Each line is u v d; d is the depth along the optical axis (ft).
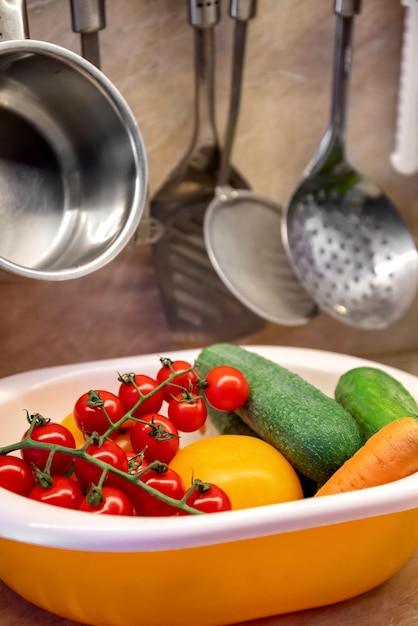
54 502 2.14
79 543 2.02
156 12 2.81
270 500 2.31
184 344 3.07
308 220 3.03
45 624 2.29
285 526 2.06
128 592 2.14
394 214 3.05
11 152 2.63
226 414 2.60
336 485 2.26
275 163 3.05
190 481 2.33
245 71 2.94
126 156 2.57
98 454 2.20
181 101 2.90
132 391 2.40
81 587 2.14
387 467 2.24
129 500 2.23
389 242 3.06
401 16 3.00
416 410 2.45
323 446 2.33
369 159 3.12
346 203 3.06
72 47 2.77
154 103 2.89
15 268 2.39
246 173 3.04
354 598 2.35
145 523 2.03
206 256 3.00
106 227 2.59
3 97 2.56
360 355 3.29
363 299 3.04
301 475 2.48
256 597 2.20
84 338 3.01
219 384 2.42
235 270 2.98
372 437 2.29
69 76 2.48
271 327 3.19
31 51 2.38
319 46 2.97
